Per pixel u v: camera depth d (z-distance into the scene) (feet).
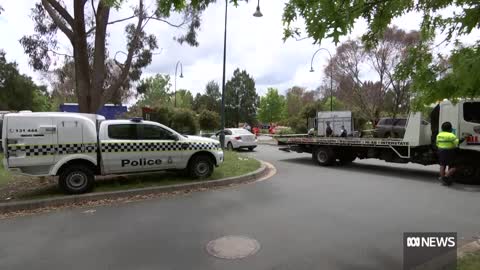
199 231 18.85
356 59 113.60
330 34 9.88
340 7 9.73
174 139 32.01
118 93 67.41
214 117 140.36
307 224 19.85
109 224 20.40
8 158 25.57
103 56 41.88
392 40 103.19
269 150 75.97
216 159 33.73
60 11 38.78
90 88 41.39
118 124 29.78
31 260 15.26
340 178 36.17
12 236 18.51
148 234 18.48
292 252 15.75
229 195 27.84
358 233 18.26
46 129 26.48
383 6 10.88
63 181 26.84
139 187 29.12
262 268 14.14
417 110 12.50
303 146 50.19
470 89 9.68
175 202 25.67
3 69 157.89
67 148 27.09
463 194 27.99
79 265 14.67
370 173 39.99
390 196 27.20
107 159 28.71
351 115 90.38
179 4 12.19
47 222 21.03
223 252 15.85
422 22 11.57
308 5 10.28
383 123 86.89
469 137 32.78
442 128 32.81
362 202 25.14
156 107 118.32
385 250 15.89
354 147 44.11
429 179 35.55
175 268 14.25
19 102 164.76
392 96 111.96
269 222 20.30
